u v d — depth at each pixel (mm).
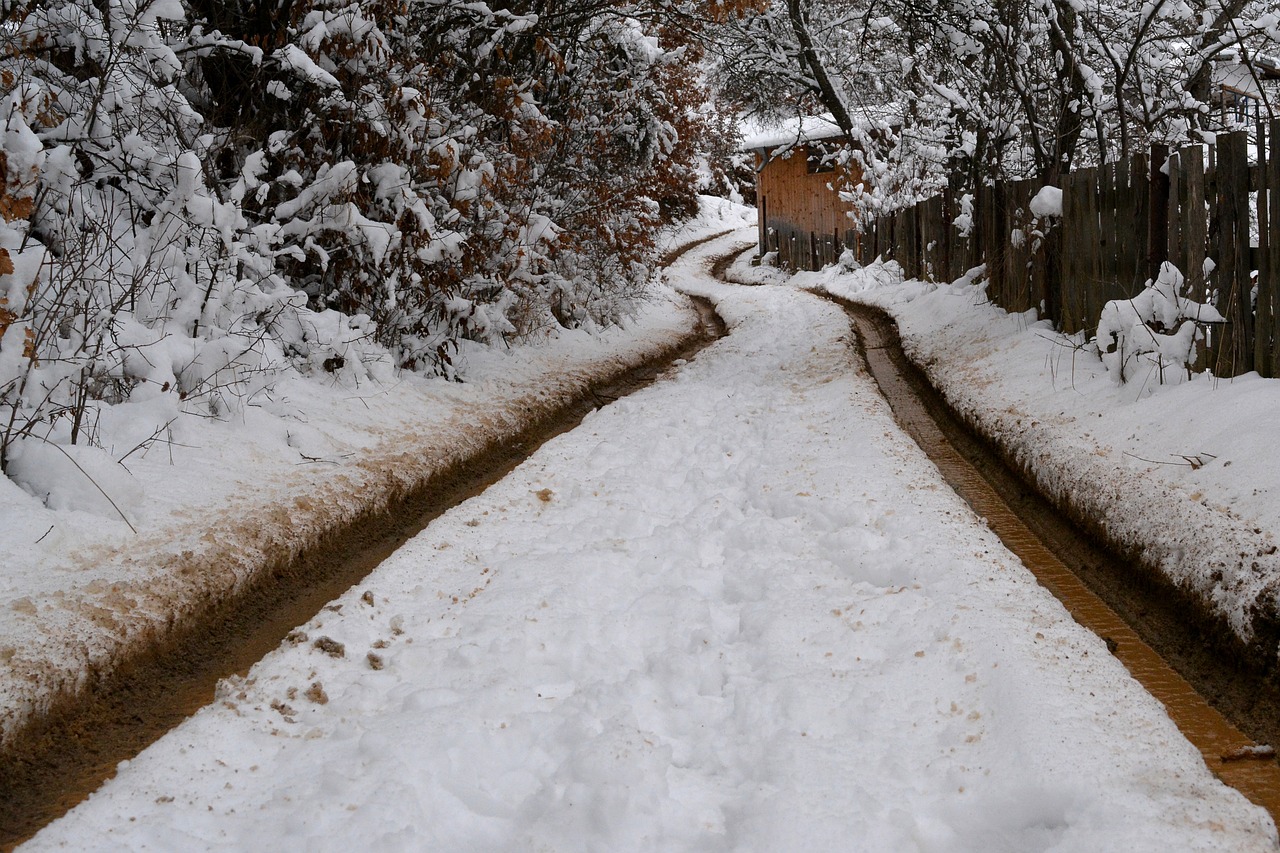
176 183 6398
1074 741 3164
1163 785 2986
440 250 8531
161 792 3086
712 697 3771
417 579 4836
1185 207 6793
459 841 2895
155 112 6848
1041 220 10047
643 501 6273
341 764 3201
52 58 6555
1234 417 5359
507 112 10266
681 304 22141
